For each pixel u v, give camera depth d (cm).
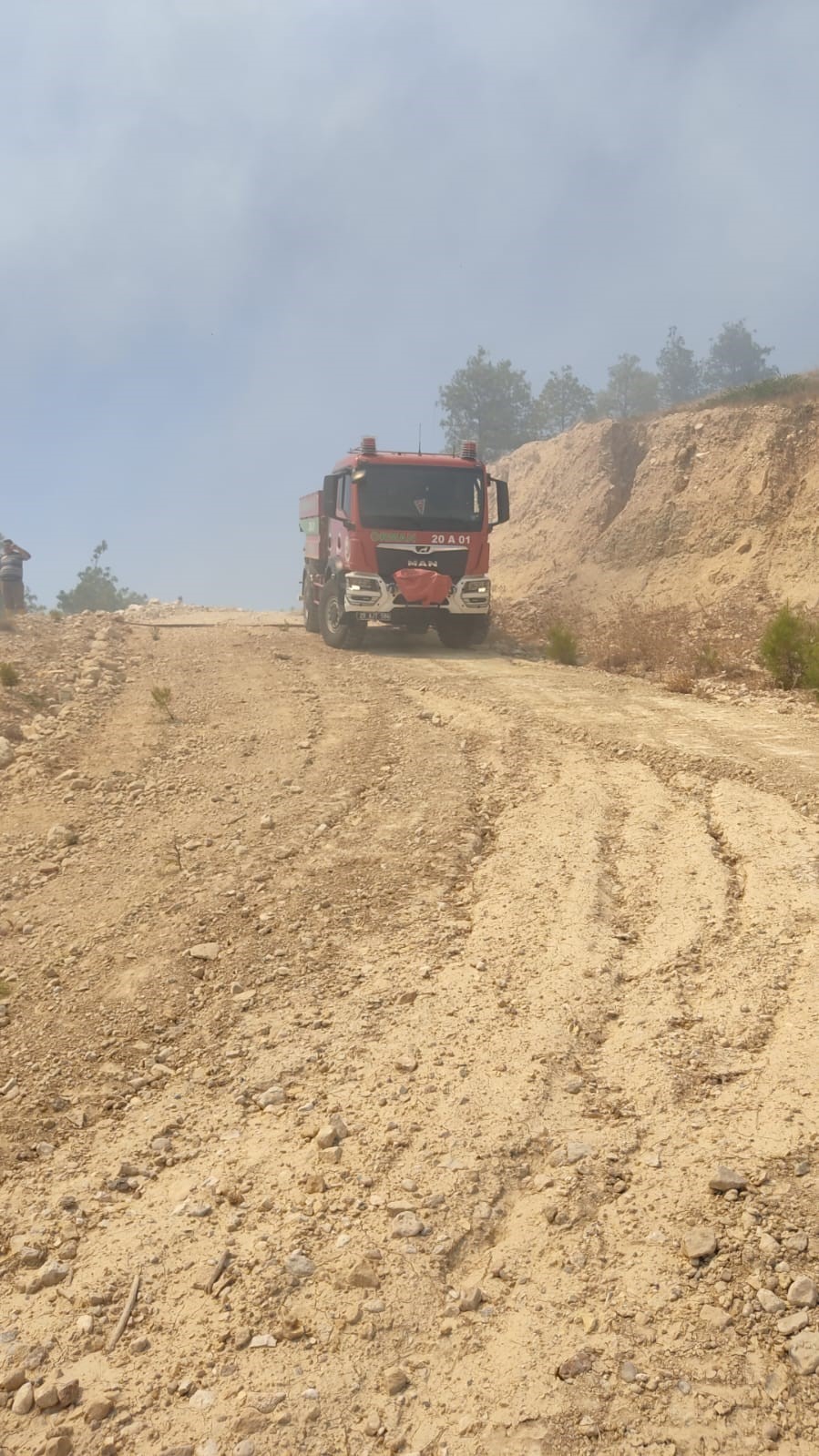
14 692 1320
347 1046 500
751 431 2486
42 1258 381
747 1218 354
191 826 842
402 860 736
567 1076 460
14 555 2350
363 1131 432
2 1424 308
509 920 626
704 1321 315
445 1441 287
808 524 2205
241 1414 301
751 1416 284
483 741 1056
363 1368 314
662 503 2531
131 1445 295
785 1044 461
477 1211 377
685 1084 442
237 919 657
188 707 1298
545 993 533
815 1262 333
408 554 1752
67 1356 331
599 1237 357
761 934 574
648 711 1181
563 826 780
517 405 5206
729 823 755
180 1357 326
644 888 662
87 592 4262
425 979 564
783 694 1299
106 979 594
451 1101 445
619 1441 281
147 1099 481
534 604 2456
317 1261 360
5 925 671
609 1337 314
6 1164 441
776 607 2005
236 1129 449
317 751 1053
